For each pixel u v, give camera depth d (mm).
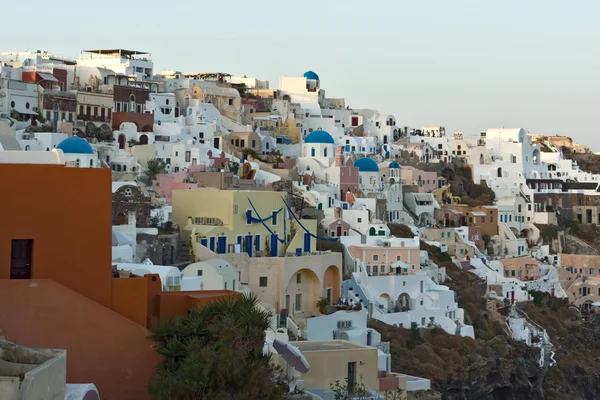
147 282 51312
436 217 186750
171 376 44969
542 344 145375
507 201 196500
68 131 154250
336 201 160125
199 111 191750
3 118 149750
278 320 102875
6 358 38312
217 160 162125
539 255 186875
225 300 51469
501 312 149750
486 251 180250
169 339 47781
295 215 133250
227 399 44406
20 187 48531
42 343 46688
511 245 186375
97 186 49812
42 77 168375
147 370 47531
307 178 168000
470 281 150875
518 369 133125
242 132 185500
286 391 52406
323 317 109438
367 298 124125
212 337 47812
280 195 122312
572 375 147375
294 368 56375
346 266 130375
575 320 162750
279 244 120500
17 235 48344
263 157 179375
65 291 47219
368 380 63406
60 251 49125
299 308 114312
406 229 163000
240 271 109625
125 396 47219
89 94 164875
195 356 45344
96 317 47406
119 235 104438
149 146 155125
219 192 115500
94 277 49656
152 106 180375
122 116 166500
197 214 116812
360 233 144125
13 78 168875
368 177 180500
